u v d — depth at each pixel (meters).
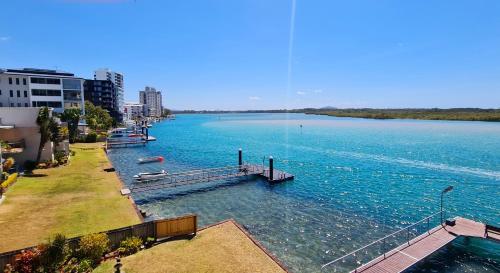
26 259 14.90
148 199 33.06
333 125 177.25
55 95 90.94
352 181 42.66
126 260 16.98
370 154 67.38
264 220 27.30
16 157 41.44
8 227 20.91
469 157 62.59
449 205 32.28
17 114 41.22
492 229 21.36
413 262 18.16
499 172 48.66
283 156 65.19
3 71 86.88
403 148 76.25
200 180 39.25
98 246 16.64
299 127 164.00
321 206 31.44
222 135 117.81
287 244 22.44
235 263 16.89
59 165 44.00
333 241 23.05
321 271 18.66
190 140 98.56
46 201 27.06
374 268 17.56
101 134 86.31
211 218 27.64
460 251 20.69
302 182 41.75
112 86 164.25
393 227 26.00
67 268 15.43
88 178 36.78
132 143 83.31
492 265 19.05
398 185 40.47
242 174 43.03
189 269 16.11
